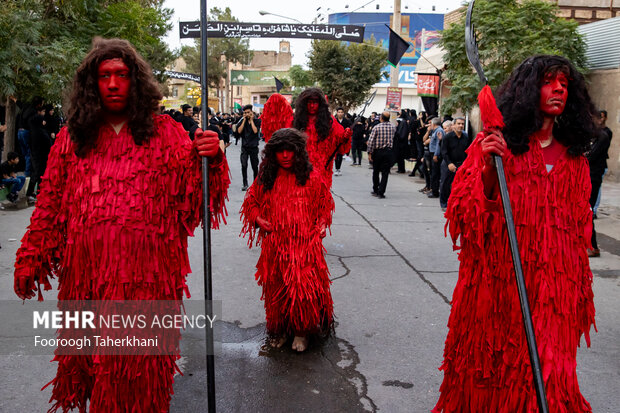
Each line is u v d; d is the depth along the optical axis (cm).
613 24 1280
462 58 1162
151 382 240
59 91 877
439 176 1102
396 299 496
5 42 819
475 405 241
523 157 233
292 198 373
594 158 673
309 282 367
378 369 362
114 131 237
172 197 241
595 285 557
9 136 1050
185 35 1653
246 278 546
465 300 244
